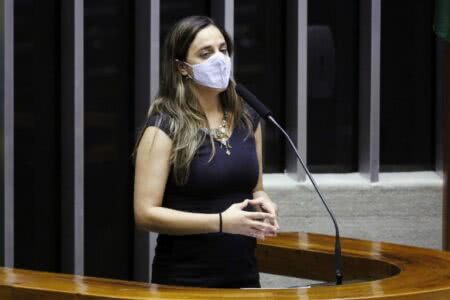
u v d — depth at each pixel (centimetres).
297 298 904
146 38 1642
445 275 1039
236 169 1017
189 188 1004
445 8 1709
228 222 977
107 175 1677
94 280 984
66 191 1631
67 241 1634
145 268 1661
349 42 1812
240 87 1045
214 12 1717
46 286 944
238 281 1016
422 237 1803
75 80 1589
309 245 1226
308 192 1734
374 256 1160
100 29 1659
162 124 1005
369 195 1769
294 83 1742
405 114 1852
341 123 1817
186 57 1018
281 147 1784
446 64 1733
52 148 1644
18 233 1633
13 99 1573
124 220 1692
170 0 1700
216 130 1023
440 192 1803
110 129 1675
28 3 1614
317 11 1791
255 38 1762
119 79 1678
